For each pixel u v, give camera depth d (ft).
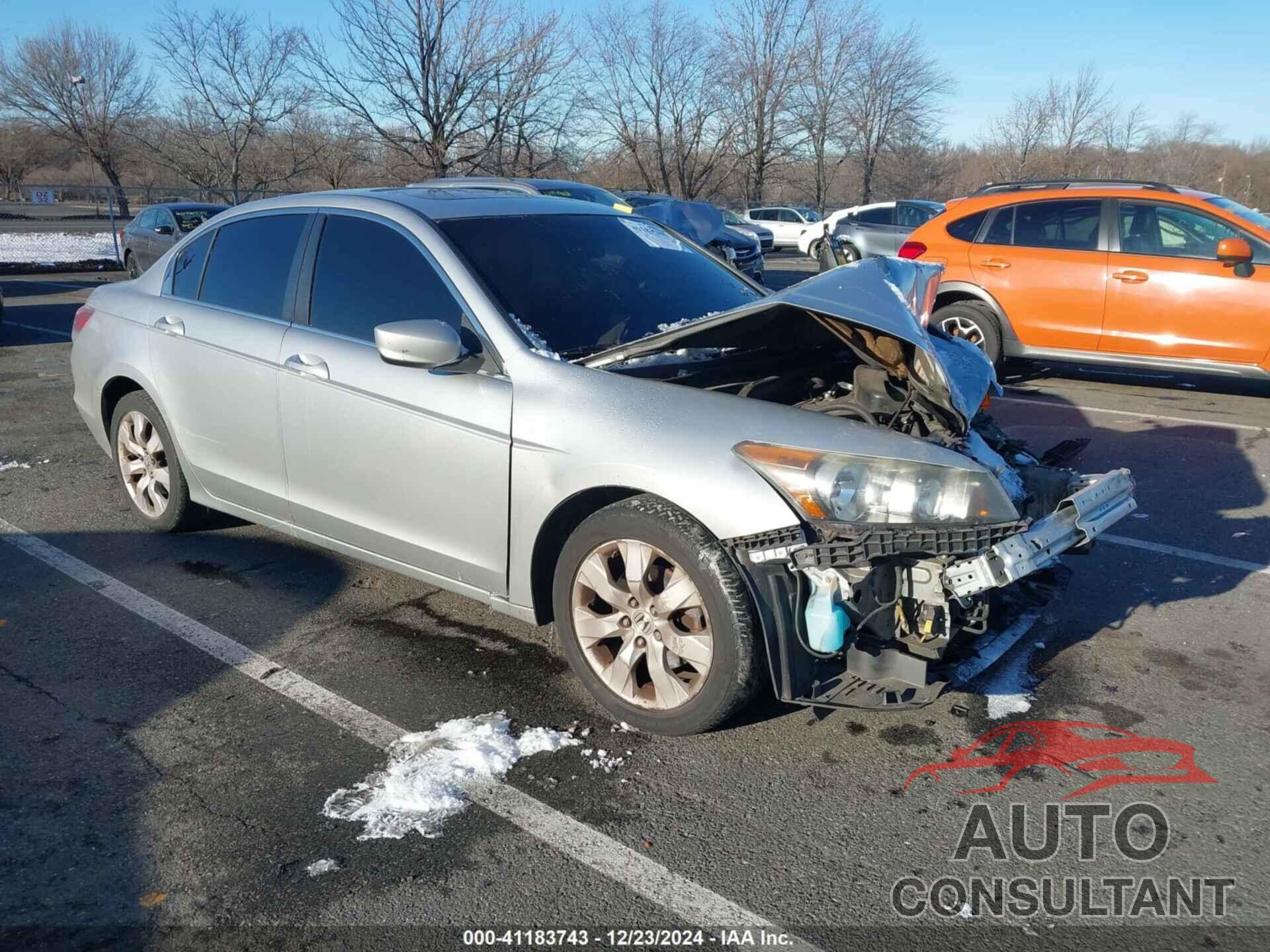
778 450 9.50
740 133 132.46
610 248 13.46
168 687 11.70
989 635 10.96
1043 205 27.78
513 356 11.18
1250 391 27.96
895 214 63.26
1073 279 26.91
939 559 9.53
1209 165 169.78
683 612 10.14
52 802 9.51
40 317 43.70
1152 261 25.82
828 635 9.58
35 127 156.76
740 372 11.91
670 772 10.03
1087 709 11.20
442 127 88.17
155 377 15.25
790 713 11.07
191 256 15.47
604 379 10.69
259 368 13.46
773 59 129.08
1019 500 10.22
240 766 10.12
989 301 28.27
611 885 8.48
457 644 12.80
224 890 8.39
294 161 110.22
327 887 8.43
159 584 14.64
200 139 118.83
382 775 9.95
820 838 9.06
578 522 11.09
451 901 8.27
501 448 11.00
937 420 10.35
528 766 10.11
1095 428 23.63
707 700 9.93
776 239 108.68
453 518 11.65
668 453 9.86
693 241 15.24
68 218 104.53
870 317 9.87
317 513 13.26
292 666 12.21
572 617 10.89
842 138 143.84
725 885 8.48
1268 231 24.72
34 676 11.94
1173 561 15.44
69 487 19.24
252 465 14.05
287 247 13.87
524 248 12.64
